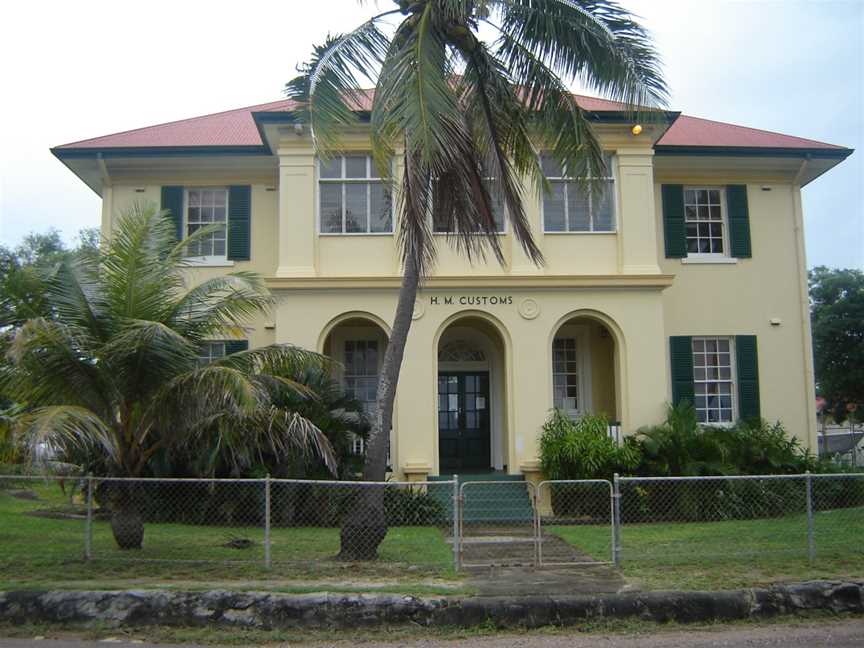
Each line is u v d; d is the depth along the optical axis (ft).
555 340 58.90
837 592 27.37
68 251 32.81
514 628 25.53
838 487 47.37
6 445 32.07
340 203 52.16
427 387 50.21
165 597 25.76
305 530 40.04
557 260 52.01
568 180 38.47
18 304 31.09
